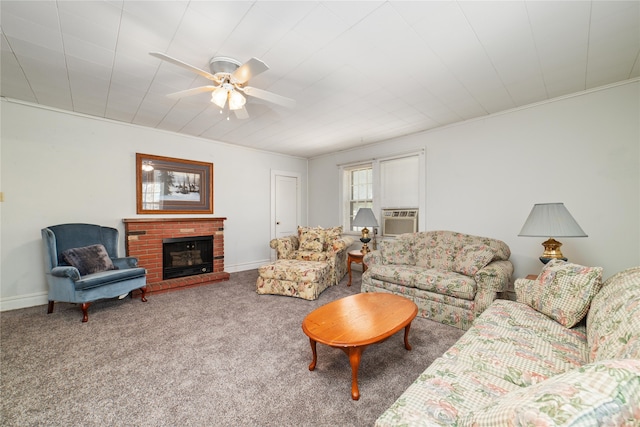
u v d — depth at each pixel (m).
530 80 2.53
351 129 3.97
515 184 3.18
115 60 2.20
